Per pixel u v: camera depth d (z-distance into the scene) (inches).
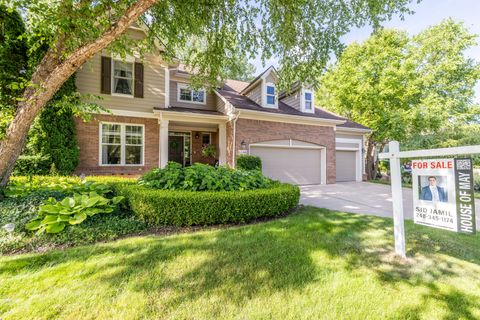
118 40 191.6
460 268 107.0
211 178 192.9
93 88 343.6
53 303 81.5
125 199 187.9
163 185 195.6
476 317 76.7
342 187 398.9
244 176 211.0
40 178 255.8
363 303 83.3
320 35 209.5
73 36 162.1
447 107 509.0
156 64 382.9
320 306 81.7
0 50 259.4
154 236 145.7
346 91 582.2
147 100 375.2
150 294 87.3
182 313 78.2
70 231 140.7
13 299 83.0
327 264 109.7
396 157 123.0
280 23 203.6
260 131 398.6
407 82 532.1
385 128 521.3
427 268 106.9
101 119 344.2
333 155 460.8
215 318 76.2
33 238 132.7
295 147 428.8
